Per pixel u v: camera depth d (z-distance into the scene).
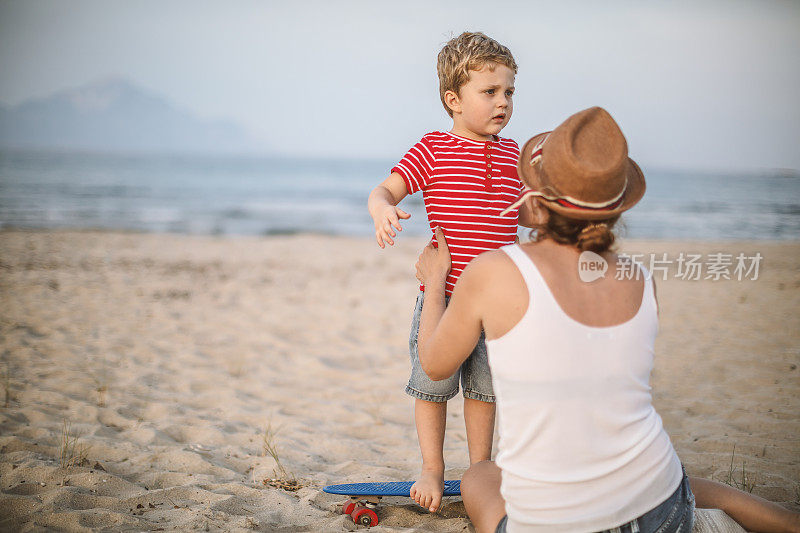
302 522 2.85
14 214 24.17
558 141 1.92
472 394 2.76
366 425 4.50
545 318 1.89
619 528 1.88
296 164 113.69
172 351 6.54
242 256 15.04
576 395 1.89
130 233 19.55
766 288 10.66
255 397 5.15
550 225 2.01
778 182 46.62
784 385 5.34
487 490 2.27
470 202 2.65
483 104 2.63
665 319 8.41
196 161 110.00
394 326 8.05
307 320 8.30
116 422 4.36
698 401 4.89
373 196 2.62
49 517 2.79
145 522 2.81
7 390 4.77
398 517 2.89
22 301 8.89
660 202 32.31
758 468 3.54
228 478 3.44
